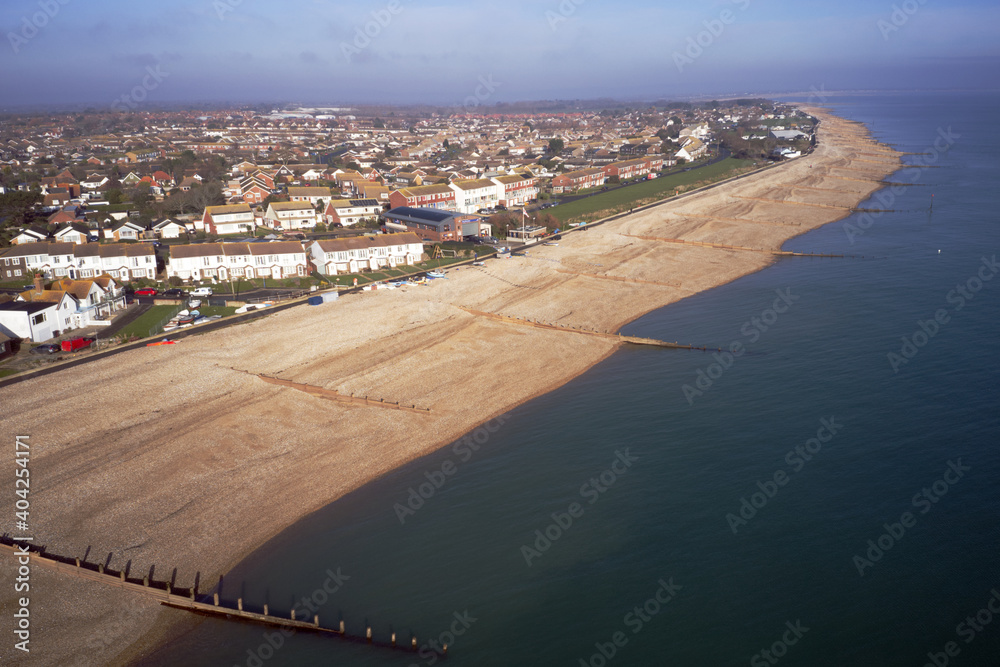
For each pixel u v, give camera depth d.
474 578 45.94
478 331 89.25
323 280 108.75
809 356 82.44
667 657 39.41
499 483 57.03
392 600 44.03
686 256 130.25
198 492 54.28
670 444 62.91
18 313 79.12
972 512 51.75
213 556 47.91
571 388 76.25
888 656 39.31
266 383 71.81
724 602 43.59
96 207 172.12
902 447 61.16
